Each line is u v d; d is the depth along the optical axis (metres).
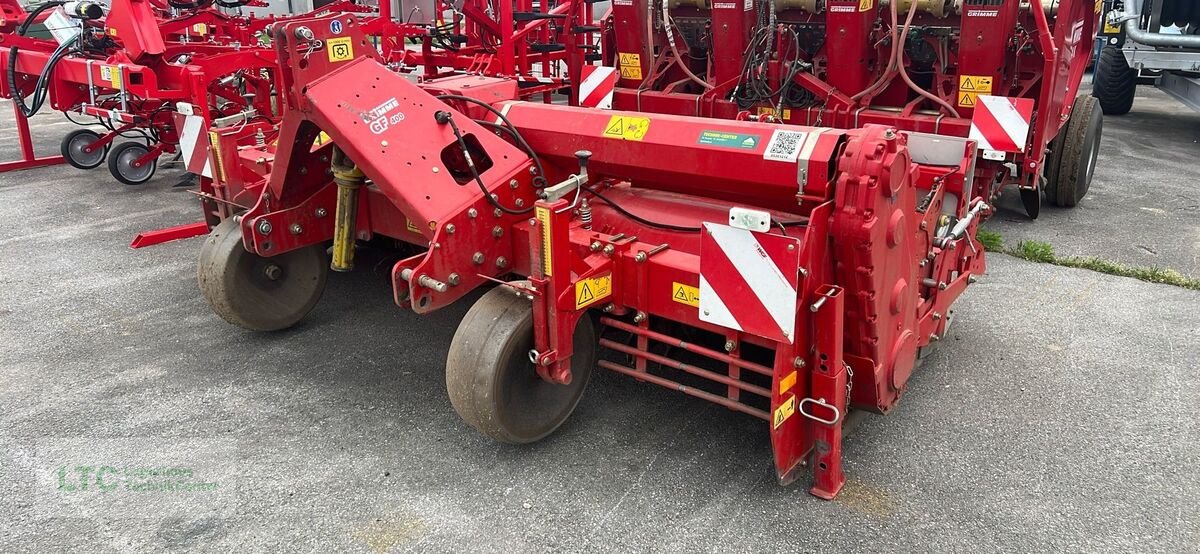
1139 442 3.19
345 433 3.31
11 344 4.15
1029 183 5.57
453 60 8.78
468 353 2.87
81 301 4.74
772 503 2.83
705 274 2.62
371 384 3.73
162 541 2.67
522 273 3.21
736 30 6.14
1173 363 3.82
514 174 3.16
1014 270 5.06
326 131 3.10
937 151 3.60
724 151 2.80
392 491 2.93
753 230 2.43
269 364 3.93
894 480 2.96
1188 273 4.97
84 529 2.73
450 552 2.61
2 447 3.21
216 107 7.42
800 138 2.65
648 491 2.91
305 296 4.27
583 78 7.26
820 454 2.80
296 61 3.04
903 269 2.87
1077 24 5.62
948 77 5.76
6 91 7.78
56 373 3.84
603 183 3.65
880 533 2.67
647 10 6.60
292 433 3.32
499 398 2.88
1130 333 4.14
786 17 6.34
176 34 8.88
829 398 2.68
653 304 2.94
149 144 8.27
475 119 3.53
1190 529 2.68
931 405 3.48
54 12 8.48
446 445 3.22
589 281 2.87
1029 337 4.11
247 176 4.35
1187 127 10.10
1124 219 6.14
